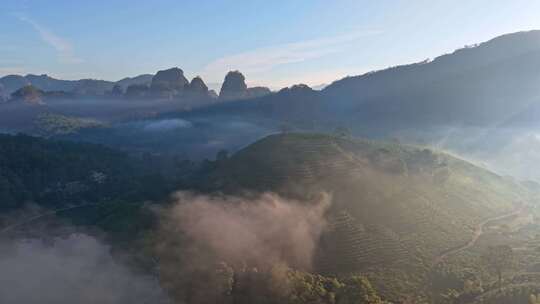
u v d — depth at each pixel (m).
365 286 98.44
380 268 112.25
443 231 130.88
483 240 128.75
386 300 98.31
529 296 88.94
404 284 105.06
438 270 109.00
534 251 117.81
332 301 94.00
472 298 95.44
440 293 100.75
